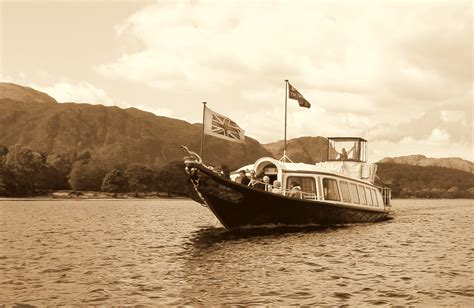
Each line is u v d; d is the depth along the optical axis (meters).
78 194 193.50
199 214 76.06
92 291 18.77
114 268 23.78
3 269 23.39
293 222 38.22
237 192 34.47
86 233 41.69
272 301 17.28
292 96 48.56
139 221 57.94
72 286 19.64
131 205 121.62
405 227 47.06
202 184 34.16
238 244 31.17
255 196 34.94
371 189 50.56
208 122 34.72
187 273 22.27
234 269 23.12
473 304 17.09
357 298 17.80
